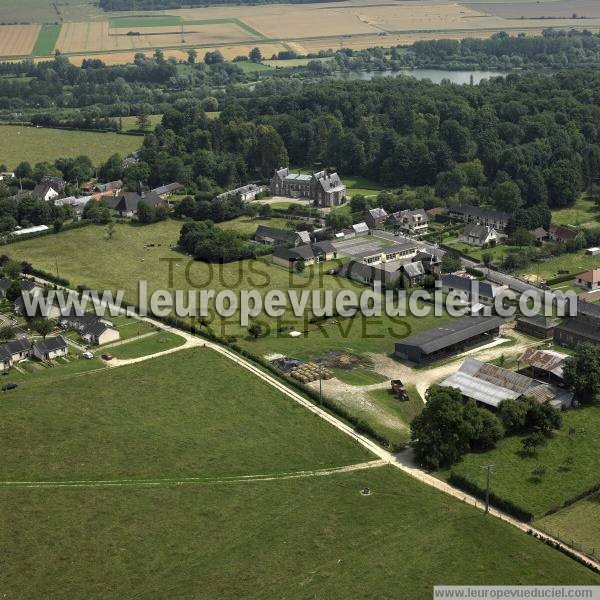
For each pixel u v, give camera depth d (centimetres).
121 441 15800
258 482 14588
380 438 16012
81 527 13275
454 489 14525
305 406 17312
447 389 16325
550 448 15725
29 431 16112
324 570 12381
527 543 13012
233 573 12319
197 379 18425
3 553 12669
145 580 12175
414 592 11938
